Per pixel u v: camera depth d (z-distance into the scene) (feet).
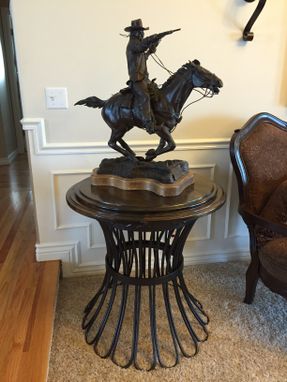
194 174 5.55
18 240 7.66
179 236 4.81
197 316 5.49
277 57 6.46
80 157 6.31
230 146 5.82
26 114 5.93
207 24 6.02
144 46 4.13
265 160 5.95
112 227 4.53
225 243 7.54
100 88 6.00
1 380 4.02
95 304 6.08
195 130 6.62
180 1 5.80
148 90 4.36
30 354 4.42
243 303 6.21
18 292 5.72
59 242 6.77
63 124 6.08
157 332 5.49
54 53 5.69
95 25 5.66
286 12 6.23
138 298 4.85
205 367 4.85
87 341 5.27
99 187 4.83
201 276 7.02
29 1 5.37
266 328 5.61
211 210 4.37
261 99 6.67
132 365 4.85
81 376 4.66
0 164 15.40
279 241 5.38
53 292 5.74
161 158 6.64
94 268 7.06
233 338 5.39
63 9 5.50
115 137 4.78
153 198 4.41
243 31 6.14
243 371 4.79
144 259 4.78
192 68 4.33
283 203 5.77
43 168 6.26
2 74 15.51
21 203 10.16
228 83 6.43
